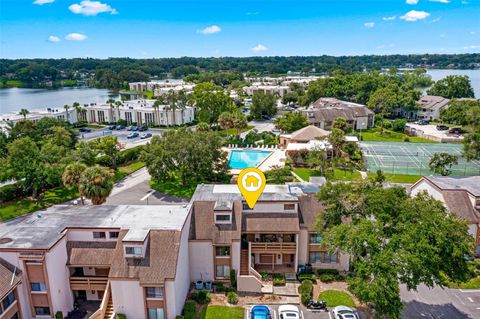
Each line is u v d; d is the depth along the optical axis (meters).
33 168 60.78
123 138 117.69
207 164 67.69
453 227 34.31
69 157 69.38
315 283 41.75
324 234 37.38
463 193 48.56
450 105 126.69
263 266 44.84
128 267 34.38
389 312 31.39
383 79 179.50
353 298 39.09
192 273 41.69
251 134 110.50
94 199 50.69
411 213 34.81
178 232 36.34
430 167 71.81
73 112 141.25
